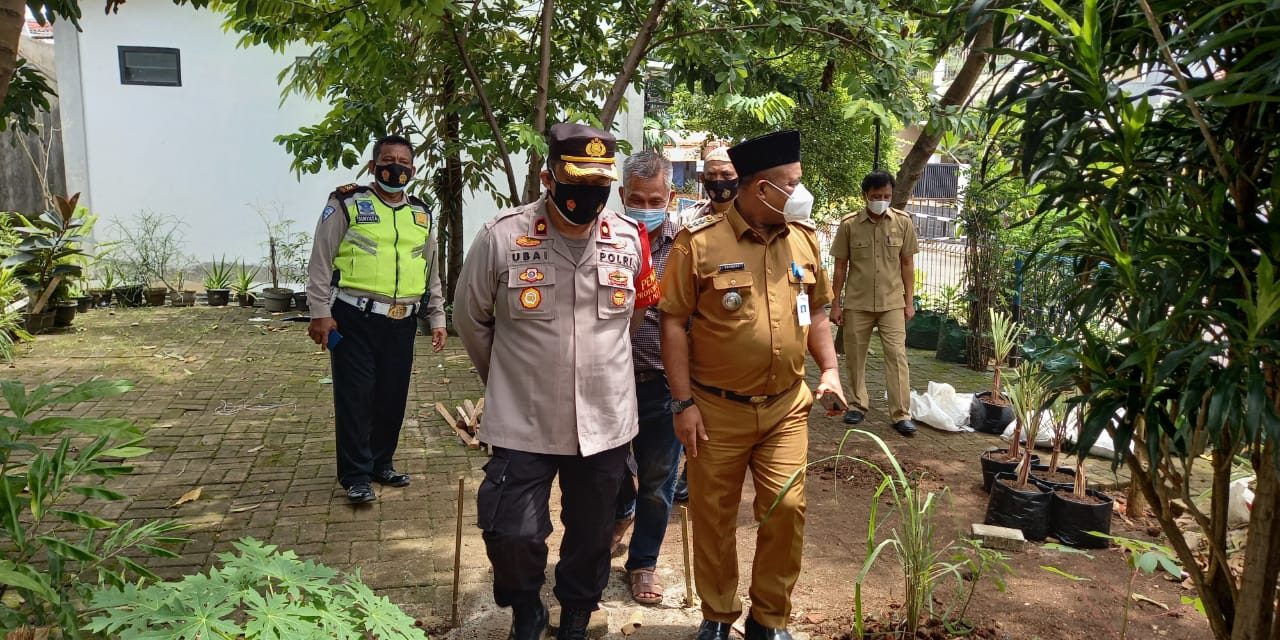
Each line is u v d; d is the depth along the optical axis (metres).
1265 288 1.77
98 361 7.65
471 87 5.71
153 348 8.20
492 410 2.91
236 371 7.40
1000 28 2.09
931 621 3.34
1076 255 2.26
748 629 3.15
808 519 4.52
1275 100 1.70
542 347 2.86
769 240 3.00
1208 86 1.75
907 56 5.13
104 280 10.50
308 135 6.39
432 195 7.69
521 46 5.80
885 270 6.05
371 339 4.50
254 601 2.22
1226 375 1.86
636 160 3.51
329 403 6.50
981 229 8.09
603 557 3.05
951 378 7.95
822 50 5.52
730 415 3.01
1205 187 2.02
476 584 3.72
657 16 5.11
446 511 4.52
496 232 2.89
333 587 2.44
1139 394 2.07
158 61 10.09
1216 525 2.31
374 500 4.63
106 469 2.70
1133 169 1.99
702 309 3.01
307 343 8.59
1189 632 3.38
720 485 3.06
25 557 2.66
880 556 4.05
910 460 5.52
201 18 10.03
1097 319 2.72
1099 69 1.90
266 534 4.19
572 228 2.89
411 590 3.66
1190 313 1.87
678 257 2.99
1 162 10.96
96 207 10.27
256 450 5.41
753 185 2.93
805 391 3.13
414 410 6.39
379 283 4.46
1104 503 4.14
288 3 4.90
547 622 3.10
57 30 9.87
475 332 2.98
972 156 7.95
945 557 4.02
